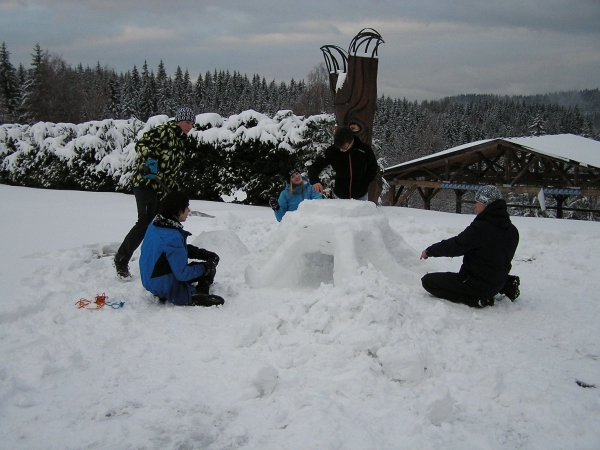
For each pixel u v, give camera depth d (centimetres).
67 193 1414
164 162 545
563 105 11619
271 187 1253
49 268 522
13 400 275
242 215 1043
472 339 373
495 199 453
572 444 250
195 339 362
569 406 276
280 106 9625
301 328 355
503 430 262
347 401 280
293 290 489
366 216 500
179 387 295
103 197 1328
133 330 373
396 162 5503
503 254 447
